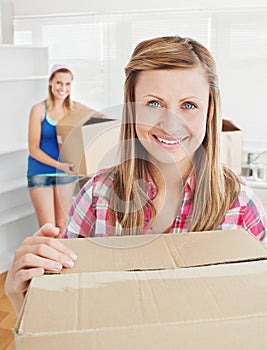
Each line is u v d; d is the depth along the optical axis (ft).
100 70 15.24
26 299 2.03
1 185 12.45
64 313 1.90
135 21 14.35
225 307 1.91
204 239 2.69
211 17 13.17
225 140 8.13
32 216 13.94
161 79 2.58
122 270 2.36
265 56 12.66
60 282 2.21
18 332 1.75
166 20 13.89
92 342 1.76
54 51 15.76
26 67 13.44
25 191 13.60
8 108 12.96
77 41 15.38
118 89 15.11
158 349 1.80
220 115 2.77
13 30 16.06
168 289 2.10
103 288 2.13
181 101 2.59
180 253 2.52
